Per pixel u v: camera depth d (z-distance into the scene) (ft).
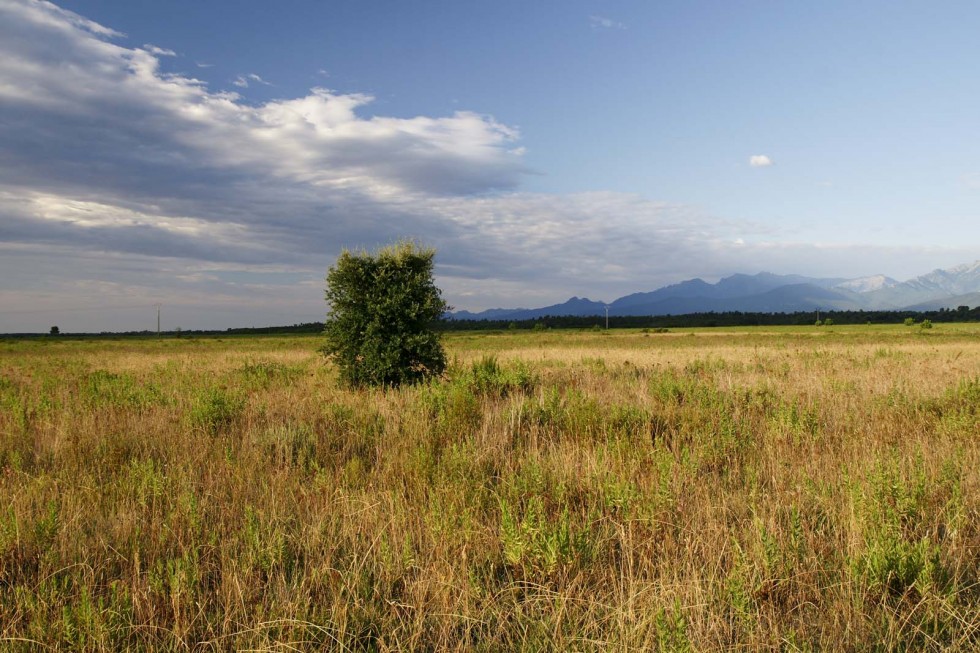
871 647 11.14
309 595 12.89
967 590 12.90
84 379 53.98
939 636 11.39
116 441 26.35
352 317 52.49
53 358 100.32
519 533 14.55
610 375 55.47
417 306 53.16
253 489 19.94
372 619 12.30
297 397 40.86
